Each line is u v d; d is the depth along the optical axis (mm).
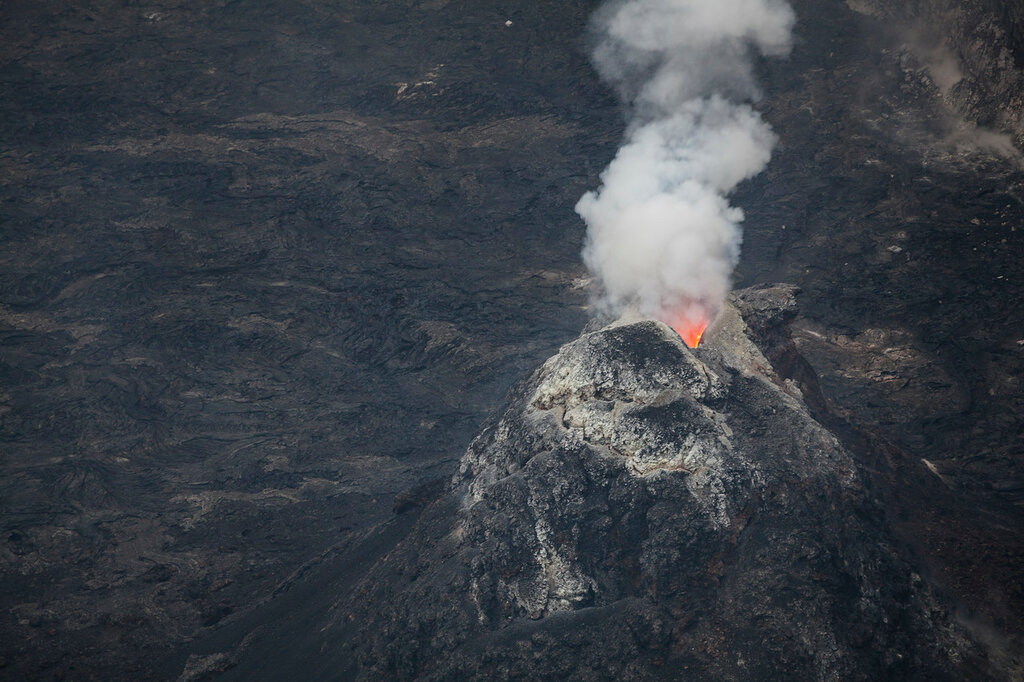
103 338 131625
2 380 124750
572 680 62594
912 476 83125
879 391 112750
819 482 68938
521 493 70438
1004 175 146875
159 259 145875
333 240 148125
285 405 118875
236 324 132625
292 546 98438
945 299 126125
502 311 132500
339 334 130375
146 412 118750
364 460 110062
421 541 75000
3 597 93500
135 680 81625
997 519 80562
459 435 112562
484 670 63969
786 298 86438
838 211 144875
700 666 62219
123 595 92812
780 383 78125
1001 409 108500
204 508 104562
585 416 71375
